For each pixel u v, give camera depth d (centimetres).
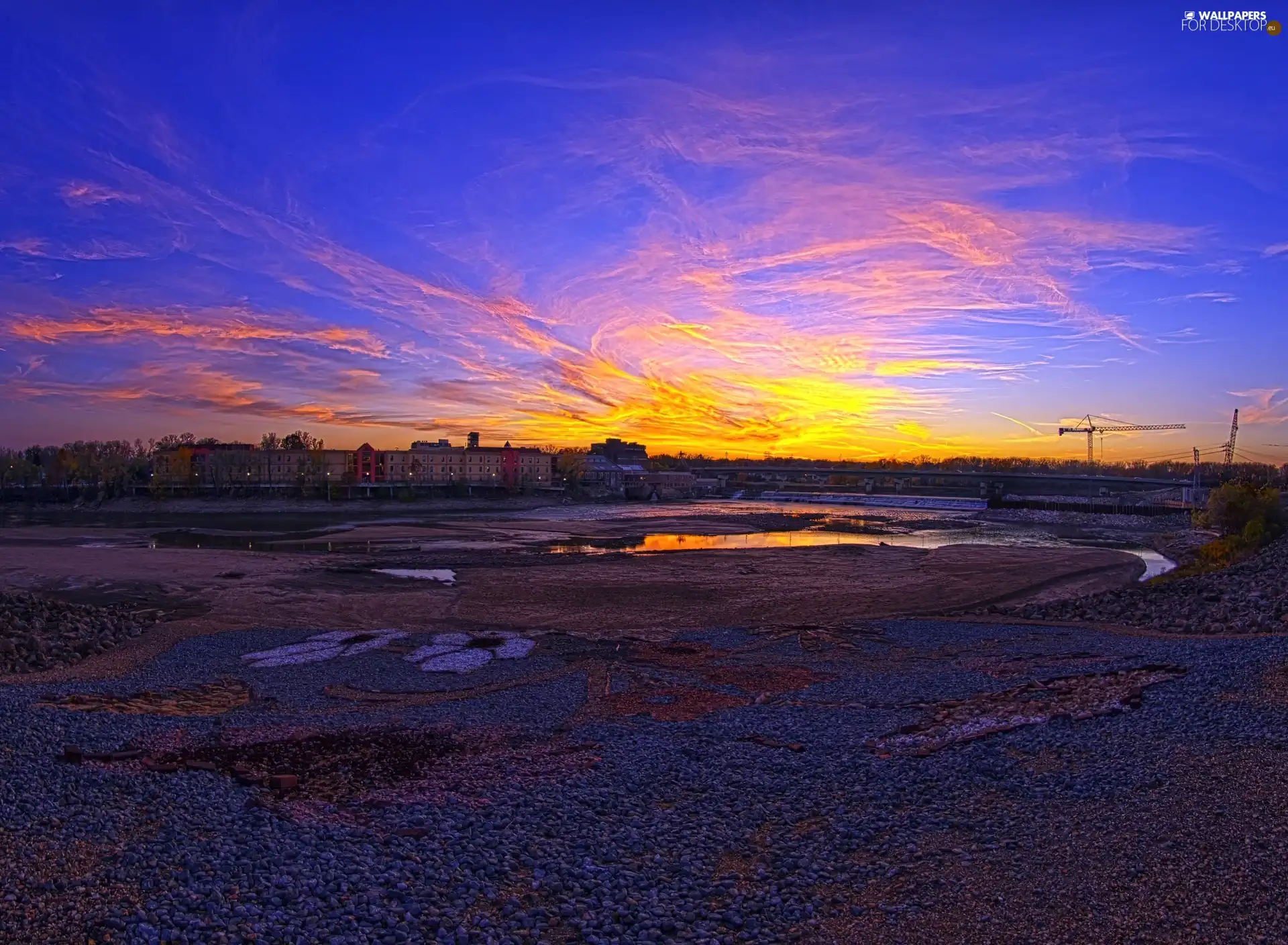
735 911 1110
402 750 1969
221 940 994
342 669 3189
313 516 14500
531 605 4916
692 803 1559
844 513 16900
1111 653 3012
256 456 19775
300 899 1114
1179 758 1587
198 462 19138
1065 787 1513
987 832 1346
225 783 1636
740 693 2717
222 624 4219
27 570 6159
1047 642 3409
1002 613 4519
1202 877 1091
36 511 15612
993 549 8525
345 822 1435
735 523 13338
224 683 2953
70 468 19038
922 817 1434
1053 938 986
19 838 1285
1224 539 7212
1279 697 1936
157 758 1831
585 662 3312
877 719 2211
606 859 1295
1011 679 2666
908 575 6306
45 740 1892
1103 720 1934
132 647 3631
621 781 1691
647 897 1166
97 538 9419
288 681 2984
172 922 1029
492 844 1345
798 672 3044
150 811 1439
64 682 2897
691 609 4797
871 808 1494
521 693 2742
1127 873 1132
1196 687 2155
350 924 1054
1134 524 13575
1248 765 1496
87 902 1082
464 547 8669
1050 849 1246
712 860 1292
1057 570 6644
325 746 1994
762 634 3900
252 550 8075
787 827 1427
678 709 2492
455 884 1195
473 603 4950
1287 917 967
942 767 1686
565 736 2139
